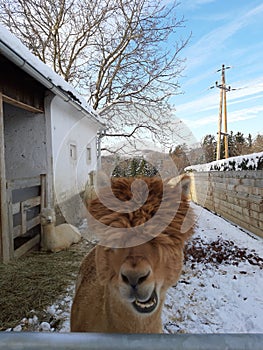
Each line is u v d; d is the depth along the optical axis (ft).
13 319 9.73
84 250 16.75
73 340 2.24
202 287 12.96
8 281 12.07
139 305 4.14
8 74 15.64
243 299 11.84
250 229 24.30
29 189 19.07
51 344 2.21
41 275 12.90
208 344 2.22
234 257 17.12
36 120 20.71
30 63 14.55
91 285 5.98
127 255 4.09
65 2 46.14
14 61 13.28
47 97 20.56
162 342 2.24
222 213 32.81
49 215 16.61
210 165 41.55
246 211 25.04
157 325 4.66
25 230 16.35
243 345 2.20
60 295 11.34
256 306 11.25
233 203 28.58
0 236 13.66
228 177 30.37
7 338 2.23
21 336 2.24
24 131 20.83
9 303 10.52
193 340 2.24
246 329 9.68
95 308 5.42
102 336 2.29
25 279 12.37
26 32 46.47
